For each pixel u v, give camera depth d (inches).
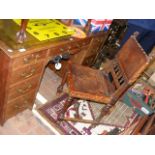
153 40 128.9
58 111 95.0
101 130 93.6
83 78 86.8
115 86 86.3
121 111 112.7
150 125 99.2
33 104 88.8
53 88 108.7
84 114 99.3
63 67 112.6
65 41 77.7
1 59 62.1
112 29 112.5
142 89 129.1
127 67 81.4
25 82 72.8
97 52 114.6
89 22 89.4
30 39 65.8
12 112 79.7
